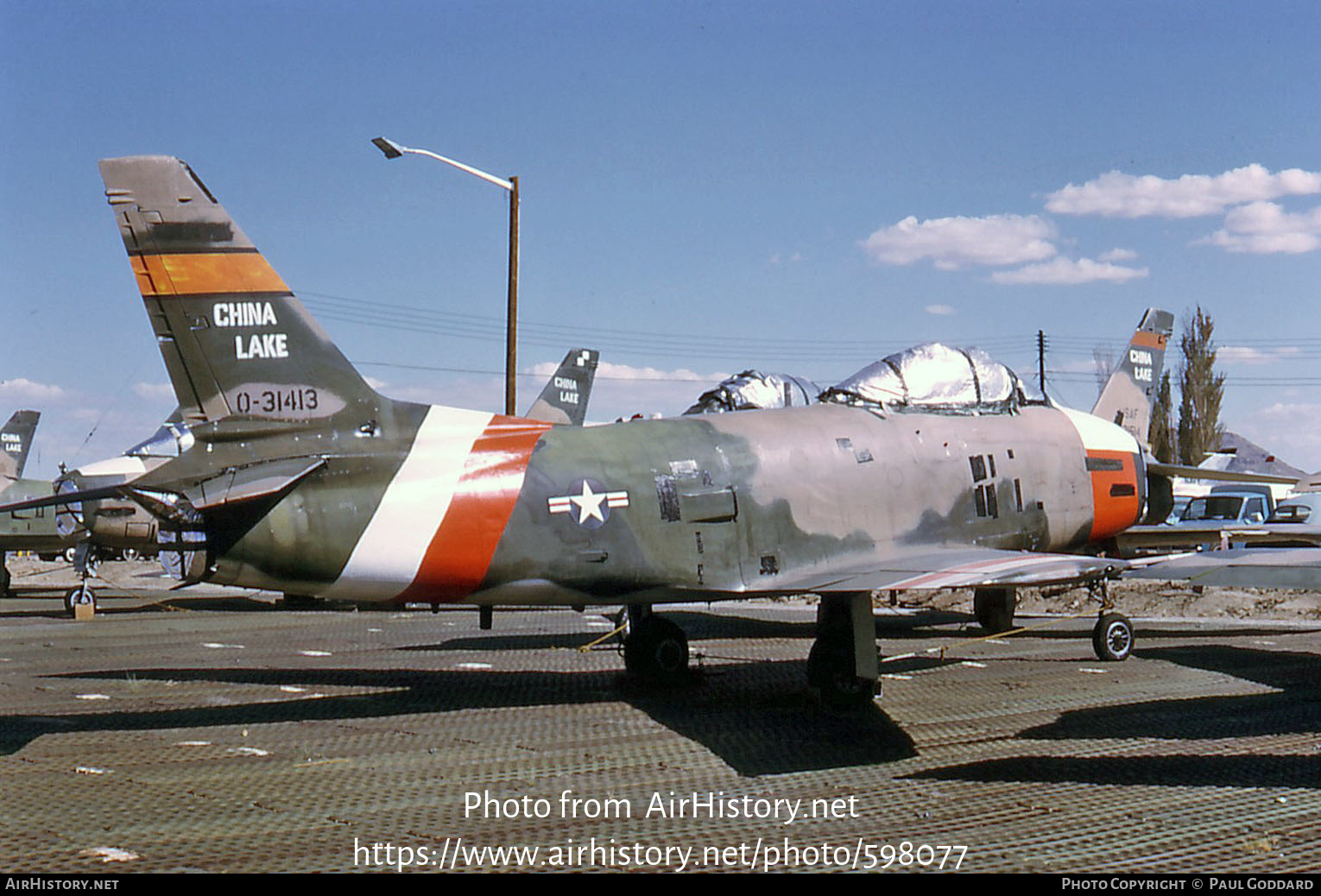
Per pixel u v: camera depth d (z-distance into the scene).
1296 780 7.94
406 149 23.27
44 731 9.90
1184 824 6.85
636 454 11.37
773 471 11.77
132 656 15.49
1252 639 16.84
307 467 10.38
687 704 11.41
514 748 9.20
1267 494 30.42
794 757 8.86
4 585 31.73
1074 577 9.60
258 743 9.39
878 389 12.96
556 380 32.94
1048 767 8.42
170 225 10.54
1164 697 11.59
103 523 23.20
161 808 7.30
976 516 12.90
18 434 34.78
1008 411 13.68
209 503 9.92
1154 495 16.25
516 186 26.14
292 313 10.71
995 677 13.05
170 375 10.51
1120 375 20.16
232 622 20.88
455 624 19.92
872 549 12.12
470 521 10.63
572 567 10.91
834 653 11.02
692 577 11.29
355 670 13.92
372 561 10.48
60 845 6.49
